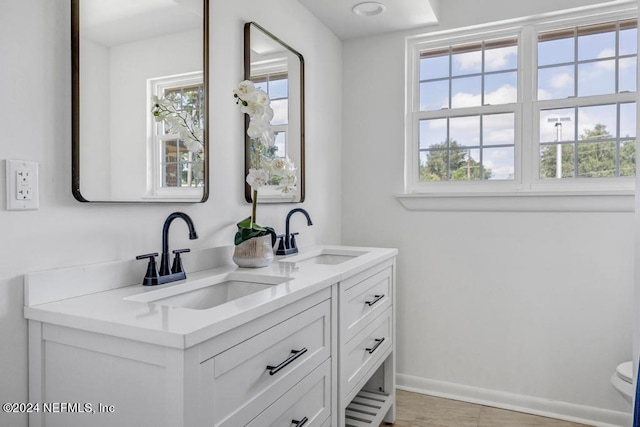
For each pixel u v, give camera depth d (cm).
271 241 171
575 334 225
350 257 218
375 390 226
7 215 102
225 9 174
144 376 90
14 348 104
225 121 175
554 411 229
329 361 147
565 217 226
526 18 232
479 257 245
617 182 221
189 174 153
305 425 131
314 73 241
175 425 85
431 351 257
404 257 262
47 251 110
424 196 250
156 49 139
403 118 260
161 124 141
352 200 275
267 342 111
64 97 114
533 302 233
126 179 129
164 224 137
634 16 218
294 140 218
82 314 97
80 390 98
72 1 114
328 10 233
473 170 252
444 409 237
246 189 185
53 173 112
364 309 181
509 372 239
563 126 233
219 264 166
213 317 94
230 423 97
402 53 260
